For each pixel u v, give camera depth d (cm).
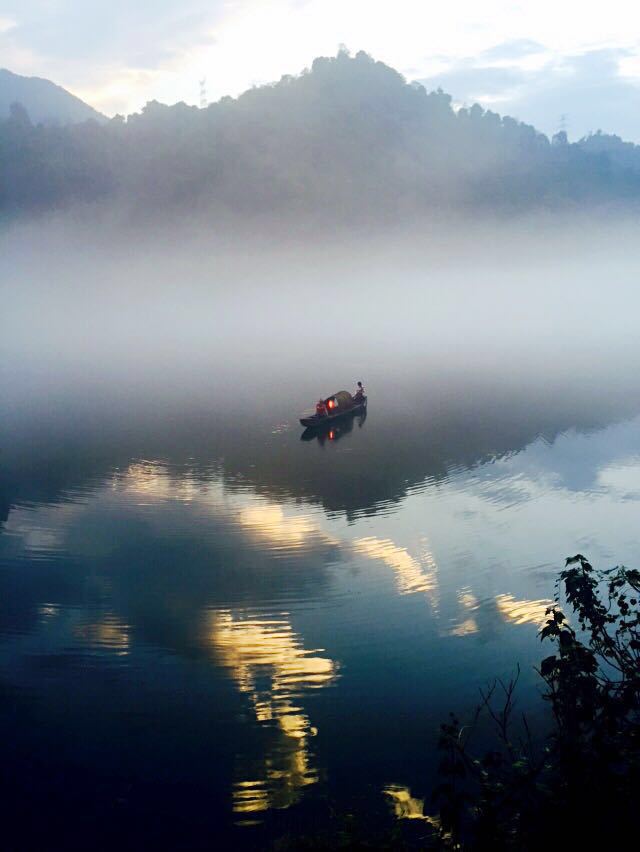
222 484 2638
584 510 2223
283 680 1308
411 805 989
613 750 713
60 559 1889
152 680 1306
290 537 2044
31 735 1159
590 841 674
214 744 1130
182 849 933
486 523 2138
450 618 1524
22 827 970
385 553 1912
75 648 1422
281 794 1019
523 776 743
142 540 2031
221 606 1598
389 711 1203
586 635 1373
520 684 1266
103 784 1050
